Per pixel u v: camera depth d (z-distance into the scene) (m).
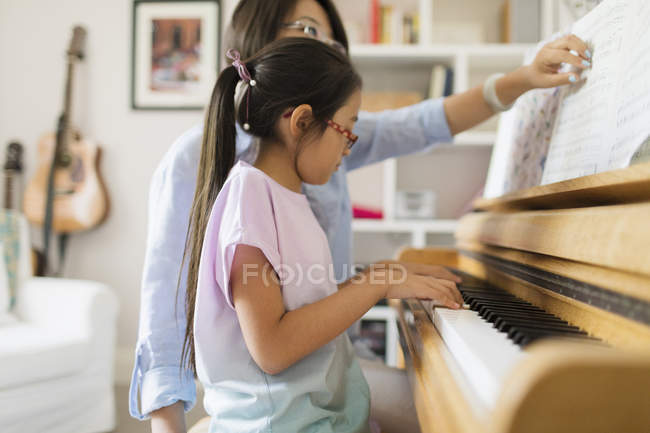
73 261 2.94
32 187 2.89
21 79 3.01
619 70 0.69
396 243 2.81
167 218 0.88
